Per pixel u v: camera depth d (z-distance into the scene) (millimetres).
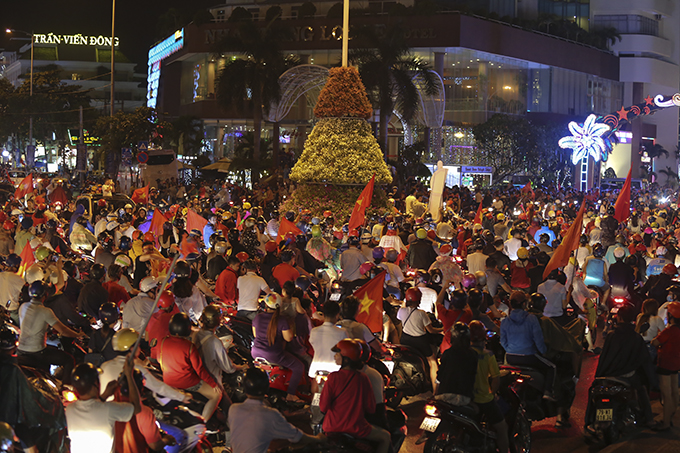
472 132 73938
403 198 36562
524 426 7332
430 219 18297
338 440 5633
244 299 9164
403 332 8859
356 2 78312
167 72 93938
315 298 11250
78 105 93500
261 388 5211
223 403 6953
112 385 5164
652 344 8656
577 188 77062
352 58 49156
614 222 19188
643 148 100688
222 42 51812
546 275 10375
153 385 6031
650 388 8664
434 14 74188
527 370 7879
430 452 6492
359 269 10867
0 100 90500
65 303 8320
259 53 51188
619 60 98562
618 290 13031
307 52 76312
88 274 10156
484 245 14328
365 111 27547
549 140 73688
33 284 7418
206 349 6777
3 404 5477
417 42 74062
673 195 60250
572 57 88000
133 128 57969
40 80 94000
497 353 8688
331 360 7254
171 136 76375
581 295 11734
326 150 27016
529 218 27250
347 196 26703
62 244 14188
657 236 18922
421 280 9602
